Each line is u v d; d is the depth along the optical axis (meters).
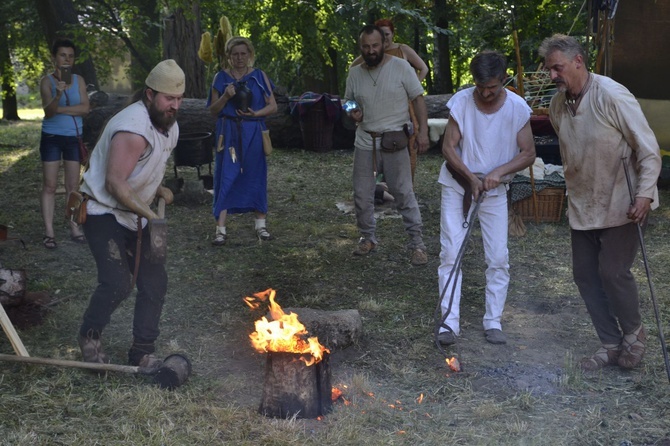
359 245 7.28
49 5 16.86
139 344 4.53
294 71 23.98
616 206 4.41
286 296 6.14
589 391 4.39
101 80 20.75
